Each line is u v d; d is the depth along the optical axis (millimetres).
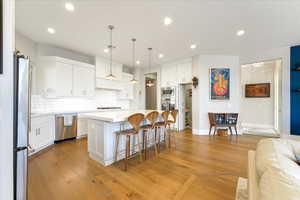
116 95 5926
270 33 3207
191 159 2740
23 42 3330
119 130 2748
